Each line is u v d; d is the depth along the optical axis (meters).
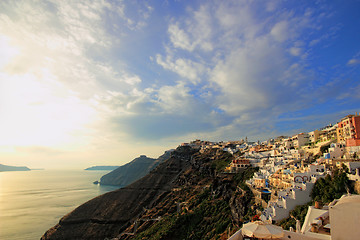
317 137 118.19
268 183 95.88
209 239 91.69
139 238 133.62
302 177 72.25
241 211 91.00
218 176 143.00
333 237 20.36
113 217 192.38
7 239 170.62
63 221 191.62
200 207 125.12
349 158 69.06
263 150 167.62
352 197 20.86
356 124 85.38
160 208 173.38
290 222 55.91
